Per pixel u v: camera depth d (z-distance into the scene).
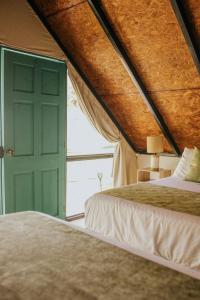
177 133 4.31
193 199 2.71
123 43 3.39
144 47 3.31
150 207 2.47
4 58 3.20
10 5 3.25
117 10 3.06
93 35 3.48
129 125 4.71
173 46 3.12
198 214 2.26
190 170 3.63
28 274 1.20
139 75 3.71
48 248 1.46
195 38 2.93
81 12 3.29
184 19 2.75
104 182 5.58
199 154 3.66
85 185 5.71
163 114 4.13
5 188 3.29
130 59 3.55
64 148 3.91
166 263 1.41
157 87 3.74
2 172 3.30
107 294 1.06
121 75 3.87
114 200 2.72
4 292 1.07
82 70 4.10
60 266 1.27
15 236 1.60
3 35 3.18
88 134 5.31
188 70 3.30
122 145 4.86
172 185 3.35
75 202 4.85
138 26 3.12
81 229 1.77
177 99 3.78
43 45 3.58
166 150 4.75
